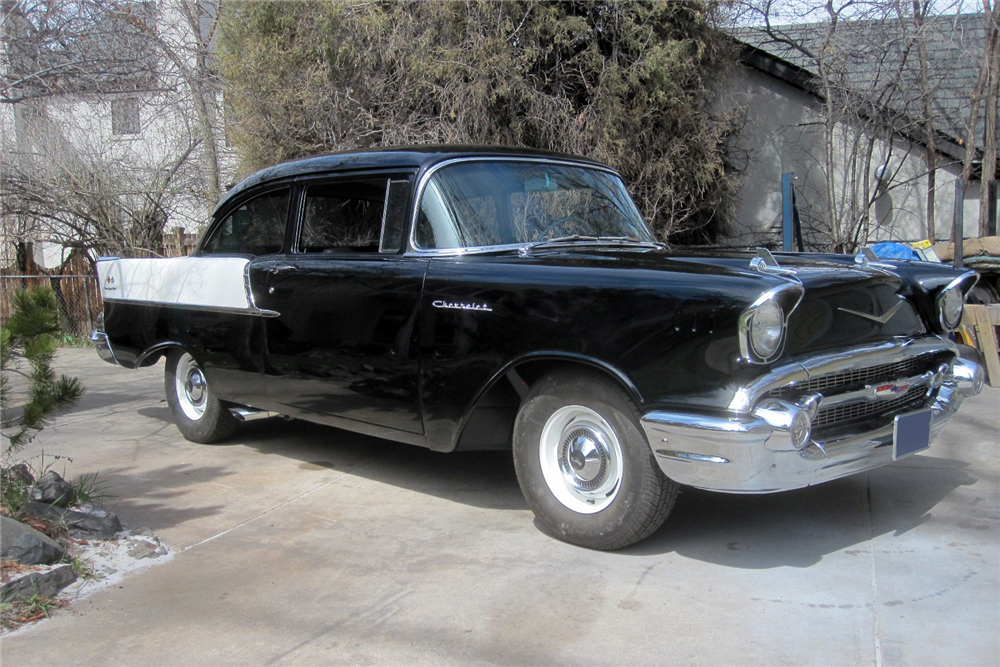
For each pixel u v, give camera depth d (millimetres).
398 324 4148
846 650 2807
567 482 3777
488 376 3814
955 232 8359
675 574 3451
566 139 10078
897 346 3631
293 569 3615
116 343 6117
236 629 3078
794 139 13625
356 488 4762
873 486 4578
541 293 3648
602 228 4629
